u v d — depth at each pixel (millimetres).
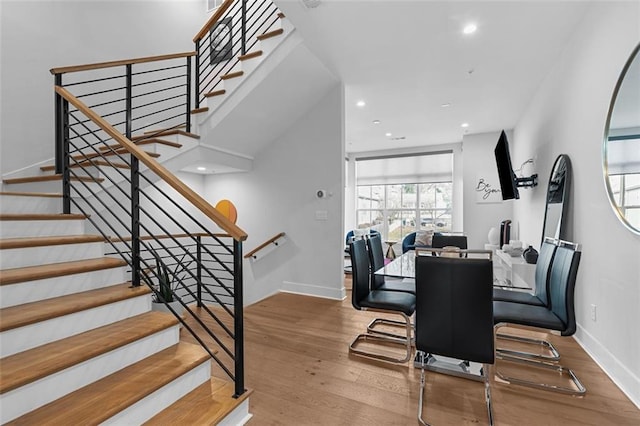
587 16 2350
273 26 3977
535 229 3879
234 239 1549
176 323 1834
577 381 1944
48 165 3107
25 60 2973
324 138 3947
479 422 1621
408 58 3123
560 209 2789
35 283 1639
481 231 5805
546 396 1843
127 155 3033
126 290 1892
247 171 4562
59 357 1344
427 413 1696
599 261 2160
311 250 4090
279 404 1775
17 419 1173
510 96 4070
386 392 1898
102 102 3598
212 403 1527
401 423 1620
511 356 2305
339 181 3879
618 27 1927
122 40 3812
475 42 2818
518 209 4957
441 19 2488
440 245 3773
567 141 2754
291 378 2053
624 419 1623
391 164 7289
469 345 1684
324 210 3988
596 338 2217
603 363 2098
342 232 3896
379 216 7457
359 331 2865
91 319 1655
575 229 2574
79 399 1301
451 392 1900
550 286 2121
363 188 7621
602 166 2084
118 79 3752
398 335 2760
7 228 1909
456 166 6660
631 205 1752
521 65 3223
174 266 4422
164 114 4293
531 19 2467
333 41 2828
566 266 1889
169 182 1679
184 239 4691
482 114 4785
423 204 7051
